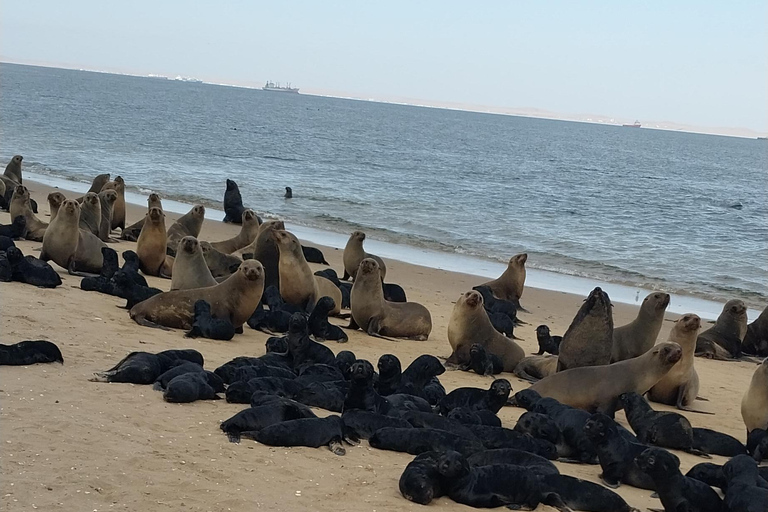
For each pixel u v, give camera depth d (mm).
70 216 17078
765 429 10852
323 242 29172
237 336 13844
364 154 85188
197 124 114500
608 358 12320
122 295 14336
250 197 40781
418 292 21422
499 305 18969
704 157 174000
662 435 9992
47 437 7355
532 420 9219
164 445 7613
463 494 7191
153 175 47062
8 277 14789
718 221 47781
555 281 25859
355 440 8664
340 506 6746
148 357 9828
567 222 41531
